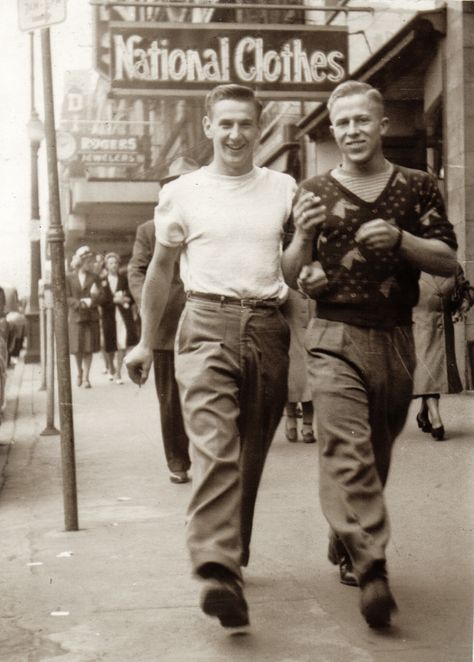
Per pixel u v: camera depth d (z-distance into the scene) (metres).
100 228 17.22
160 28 12.08
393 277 4.18
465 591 4.46
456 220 12.08
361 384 4.16
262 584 4.64
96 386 15.04
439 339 8.39
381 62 12.45
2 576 4.95
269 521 5.91
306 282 4.18
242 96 4.30
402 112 12.59
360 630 4.00
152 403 12.58
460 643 3.82
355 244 4.16
